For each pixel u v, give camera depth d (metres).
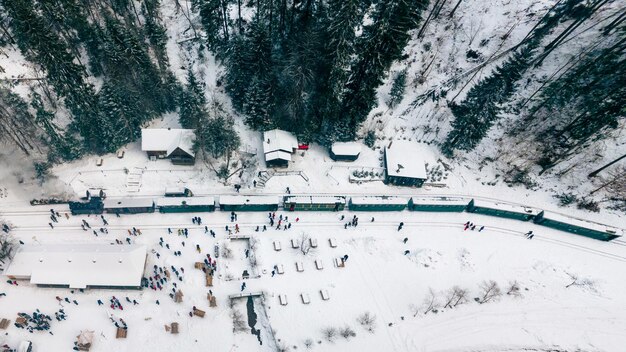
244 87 68.12
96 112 60.75
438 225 64.56
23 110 61.28
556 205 69.50
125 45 61.78
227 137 63.12
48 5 61.28
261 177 65.88
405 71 75.31
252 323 49.81
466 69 78.94
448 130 75.81
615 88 64.31
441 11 84.38
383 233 61.78
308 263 56.06
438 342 50.62
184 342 46.72
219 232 57.91
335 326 50.25
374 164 71.56
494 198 70.31
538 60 76.12
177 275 51.94
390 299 54.03
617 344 52.56
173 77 68.62
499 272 58.91
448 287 56.19
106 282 48.75
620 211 67.50
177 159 65.25
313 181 67.56
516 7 81.31
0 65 63.59
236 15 77.88
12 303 47.56
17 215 56.31
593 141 69.06
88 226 55.81
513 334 52.38
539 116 73.38
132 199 58.38
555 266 60.22
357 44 62.25
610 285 58.72
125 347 45.44
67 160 63.25
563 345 52.03
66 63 57.22
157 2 78.38
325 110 65.88
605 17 74.56
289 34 68.69
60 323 46.31
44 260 48.59
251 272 54.06
